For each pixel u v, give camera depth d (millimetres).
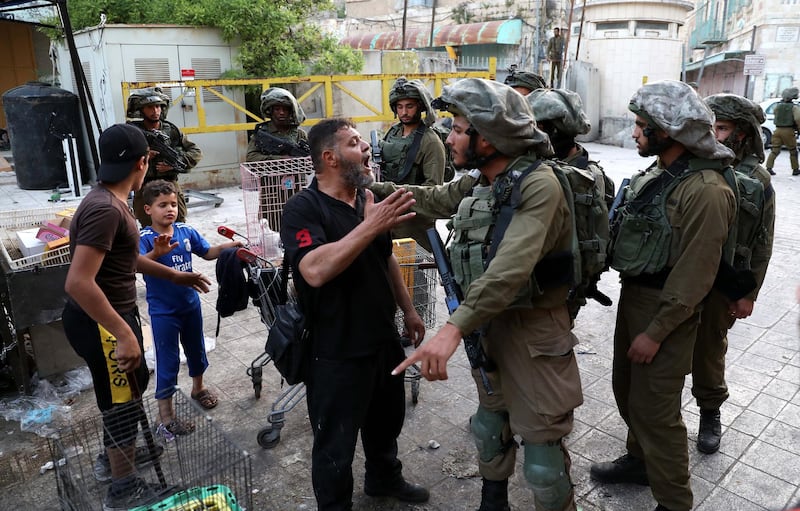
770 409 3711
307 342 2420
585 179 2293
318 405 2426
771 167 12531
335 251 2125
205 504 2369
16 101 10172
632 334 2672
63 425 3582
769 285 5887
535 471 2287
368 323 2420
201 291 3318
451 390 3977
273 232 4051
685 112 2340
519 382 2285
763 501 2910
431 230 2492
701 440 3287
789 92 12273
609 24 18562
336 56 11961
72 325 2717
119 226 2564
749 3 24156
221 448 2736
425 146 4512
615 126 18219
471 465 3215
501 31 17391
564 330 2307
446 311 5297
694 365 3199
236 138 11047
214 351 4543
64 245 3803
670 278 2420
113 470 2611
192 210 9062
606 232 2383
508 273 1992
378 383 2566
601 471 3066
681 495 2619
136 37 9875
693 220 2369
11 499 2965
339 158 2342
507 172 2195
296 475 3150
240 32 10719
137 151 2602
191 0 10711
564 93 2840
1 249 3930
